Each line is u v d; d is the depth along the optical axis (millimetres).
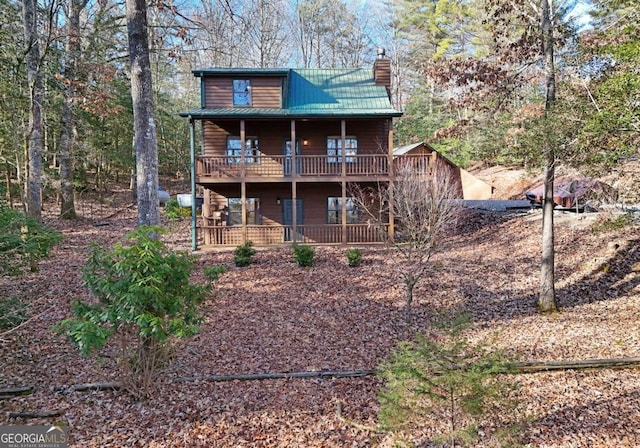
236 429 5180
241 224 16875
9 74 12852
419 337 3914
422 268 9805
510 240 14414
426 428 4633
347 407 5711
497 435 4145
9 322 6832
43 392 5891
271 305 9805
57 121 19109
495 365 3752
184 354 7402
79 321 4965
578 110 7285
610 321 8547
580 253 11938
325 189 16953
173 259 5336
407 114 33531
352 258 12789
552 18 9086
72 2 15922
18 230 8344
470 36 32531
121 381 5992
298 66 38312
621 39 7492
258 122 16453
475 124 10430
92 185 27000
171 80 34625
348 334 8383
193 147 15312
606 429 4996
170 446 4801
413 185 11383
